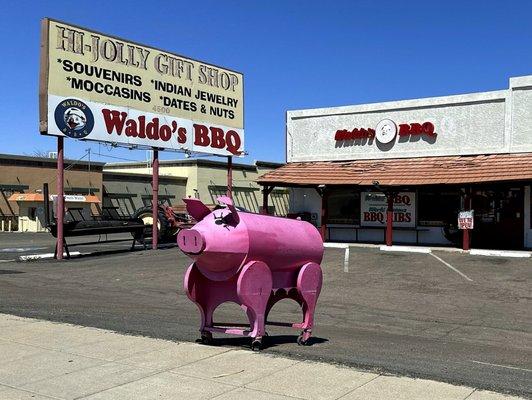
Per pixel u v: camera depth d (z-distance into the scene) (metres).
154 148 24.38
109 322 9.10
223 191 54.94
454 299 13.16
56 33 20.44
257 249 6.77
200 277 7.19
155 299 12.61
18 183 44.09
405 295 13.67
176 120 25.38
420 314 11.30
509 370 6.76
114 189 49.25
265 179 26.80
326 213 26.38
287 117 29.33
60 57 20.55
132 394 5.32
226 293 7.17
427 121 25.78
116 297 12.75
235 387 5.52
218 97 27.72
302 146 28.98
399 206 26.31
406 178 23.83
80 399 5.19
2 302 11.25
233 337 7.86
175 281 15.68
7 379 5.79
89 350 6.96
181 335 8.02
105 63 22.23
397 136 26.47
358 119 27.48
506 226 23.73
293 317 10.65
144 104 23.91
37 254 22.50
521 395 5.46
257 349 6.98
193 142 26.28
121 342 7.40
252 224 6.82
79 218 23.73
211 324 7.32
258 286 6.82
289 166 28.33
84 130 21.38
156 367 6.21
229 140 28.30
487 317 11.04
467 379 6.06
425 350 7.85
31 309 10.38
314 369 6.18
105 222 22.77
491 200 24.11
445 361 7.12
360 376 5.95
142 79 23.81
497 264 18.86
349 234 27.44
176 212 30.28
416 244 25.58
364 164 26.66
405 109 26.30
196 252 6.54
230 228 6.70
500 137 24.16
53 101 20.28
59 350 6.97
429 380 5.88
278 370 6.12
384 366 6.48
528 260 19.80
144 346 7.18
